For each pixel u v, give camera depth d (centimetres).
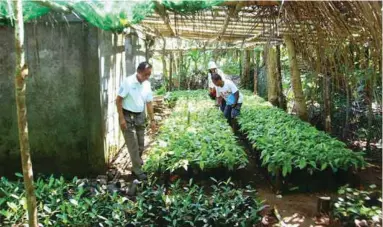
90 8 420
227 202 434
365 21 390
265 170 622
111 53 689
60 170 623
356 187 564
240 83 1612
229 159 554
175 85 1666
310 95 928
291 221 461
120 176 622
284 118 837
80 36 584
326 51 611
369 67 600
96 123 607
